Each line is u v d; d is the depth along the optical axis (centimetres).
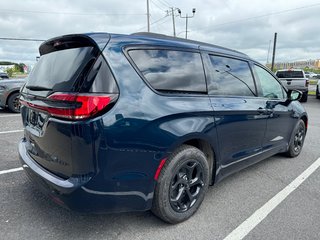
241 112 329
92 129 213
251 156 373
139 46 254
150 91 246
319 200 338
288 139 471
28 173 277
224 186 373
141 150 236
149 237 258
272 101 404
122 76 233
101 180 223
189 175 281
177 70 274
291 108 460
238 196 344
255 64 390
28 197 323
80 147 215
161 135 245
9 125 723
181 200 279
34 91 269
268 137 404
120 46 241
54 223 275
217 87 312
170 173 259
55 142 232
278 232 270
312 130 751
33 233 258
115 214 293
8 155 469
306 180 399
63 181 227
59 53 266
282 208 317
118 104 224
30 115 280
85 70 225
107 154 220
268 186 376
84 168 219
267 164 466
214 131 294
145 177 244
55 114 228
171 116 251
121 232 264
